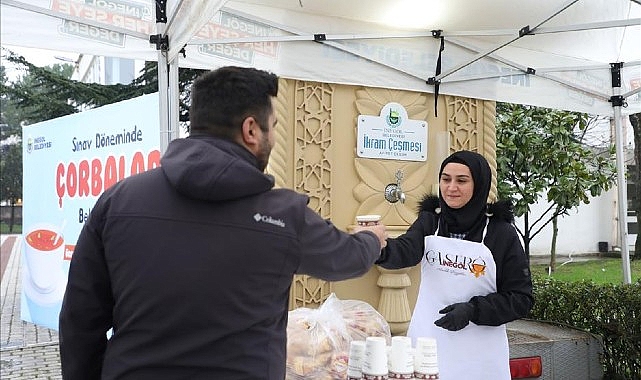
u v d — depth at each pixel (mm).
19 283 14516
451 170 3014
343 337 2756
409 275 5234
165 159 1637
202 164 1565
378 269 5105
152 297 1556
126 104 5918
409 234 3119
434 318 3025
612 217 14445
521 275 2928
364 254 1859
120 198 1660
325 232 1756
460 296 2979
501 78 5566
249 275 1581
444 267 3023
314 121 4918
